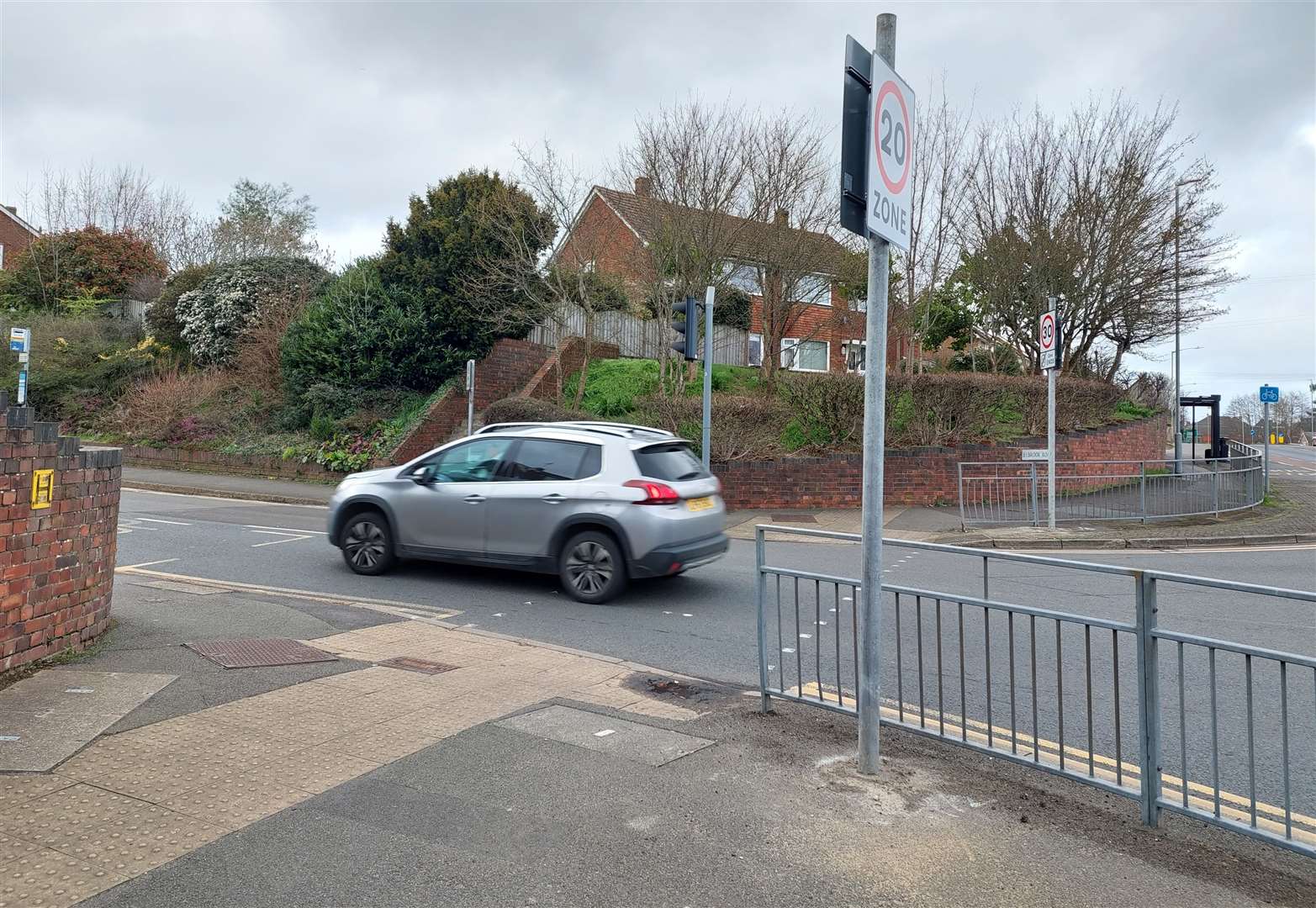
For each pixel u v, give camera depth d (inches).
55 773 152.9
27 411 207.8
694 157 763.4
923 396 716.0
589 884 122.6
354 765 161.0
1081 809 154.1
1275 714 211.6
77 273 1224.2
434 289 840.9
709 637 285.1
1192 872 131.4
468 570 386.3
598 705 201.9
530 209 830.5
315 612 290.8
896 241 159.0
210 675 212.2
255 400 907.4
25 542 207.9
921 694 182.1
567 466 342.6
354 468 780.0
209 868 123.5
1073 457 783.7
